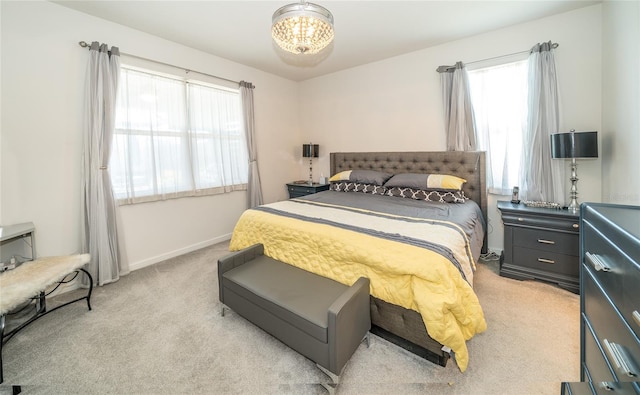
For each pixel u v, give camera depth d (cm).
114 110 259
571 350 160
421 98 348
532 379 140
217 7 239
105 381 144
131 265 288
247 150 396
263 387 139
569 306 205
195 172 341
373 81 388
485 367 149
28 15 216
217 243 374
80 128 247
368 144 404
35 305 211
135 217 291
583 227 104
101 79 248
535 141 264
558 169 258
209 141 354
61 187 239
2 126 209
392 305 159
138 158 288
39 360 158
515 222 249
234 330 185
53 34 229
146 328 188
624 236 71
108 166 260
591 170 253
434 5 241
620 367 69
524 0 235
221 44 317
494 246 312
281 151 459
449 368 149
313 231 192
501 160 300
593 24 243
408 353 160
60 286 239
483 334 176
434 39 310
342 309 133
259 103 416
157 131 303
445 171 325
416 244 158
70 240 246
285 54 349
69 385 141
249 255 212
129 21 262
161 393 136
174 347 169
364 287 155
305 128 482
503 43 286
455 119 315
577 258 225
